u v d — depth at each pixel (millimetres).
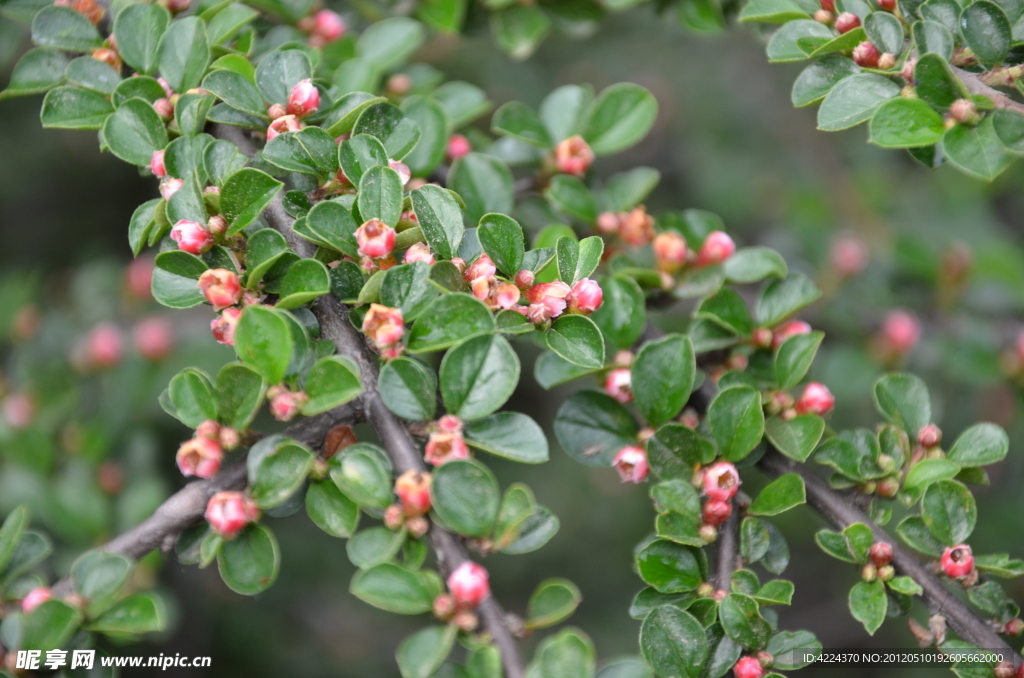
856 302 722
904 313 702
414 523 442
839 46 473
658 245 509
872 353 704
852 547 460
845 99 465
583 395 484
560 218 532
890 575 459
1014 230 1007
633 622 950
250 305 447
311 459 441
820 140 975
